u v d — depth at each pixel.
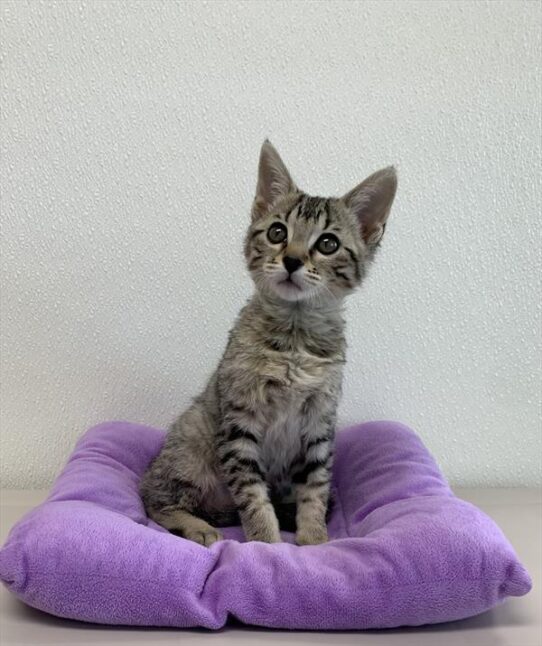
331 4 0.41
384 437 0.39
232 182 0.42
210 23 0.41
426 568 0.24
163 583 0.24
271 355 0.34
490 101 0.42
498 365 0.44
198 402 0.39
